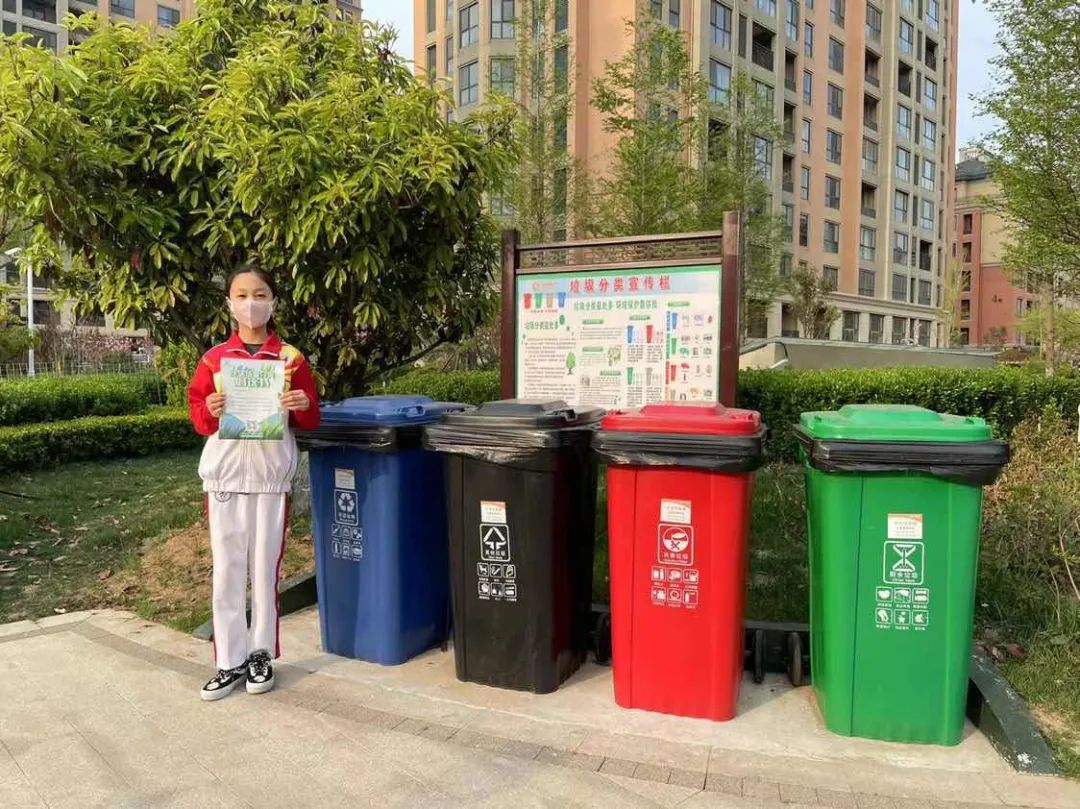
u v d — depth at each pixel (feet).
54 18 152.25
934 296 181.57
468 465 11.96
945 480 9.94
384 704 11.66
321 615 13.71
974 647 12.32
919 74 168.96
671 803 9.07
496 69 86.28
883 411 10.73
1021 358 135.23
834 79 144.05
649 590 11.19
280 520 12.26
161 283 17.07
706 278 14.42
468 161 16.79
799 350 49.06
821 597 10.74
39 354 75.77
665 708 11.27
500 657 12.09
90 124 16.26
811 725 10.98
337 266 16.31
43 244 17.49
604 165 81.05
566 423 11.96
